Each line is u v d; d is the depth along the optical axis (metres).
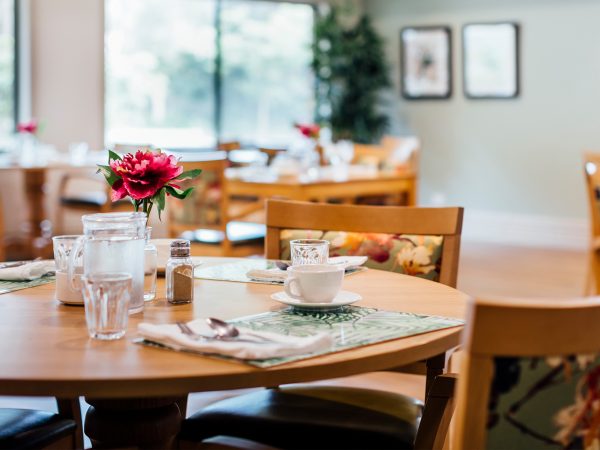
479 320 0.99
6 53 7.19
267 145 8.77
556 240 7.75
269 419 1.74
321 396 1.87
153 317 1.46
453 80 8.42
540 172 7.84
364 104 8.66
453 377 1.50
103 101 7.58
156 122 8.06
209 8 8.28
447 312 1.51
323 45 8.66
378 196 5.73
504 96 8.02
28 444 1.59
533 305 0.99
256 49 8.62
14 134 7.27
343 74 8.66
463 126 8.38
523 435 1.03
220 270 1.96
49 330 1.36
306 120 8.98
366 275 1.92
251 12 8.55
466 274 6.23
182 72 8.18
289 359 1.18
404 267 2.16
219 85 8.40
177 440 1.77
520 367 1.01
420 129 8.73
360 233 2.23
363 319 1.44
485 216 8.25
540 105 7.79
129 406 1.53
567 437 1.05
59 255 1.58
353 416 1.74
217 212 4.71
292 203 2.31
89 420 1.55
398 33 8.81
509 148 8.04
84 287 1.30
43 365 1.16
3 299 1.62
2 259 5.71
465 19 8.27
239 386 1.12
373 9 9.03
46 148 6.59
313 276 1.48
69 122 7.43
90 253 1.46
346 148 6.03
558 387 1.03
